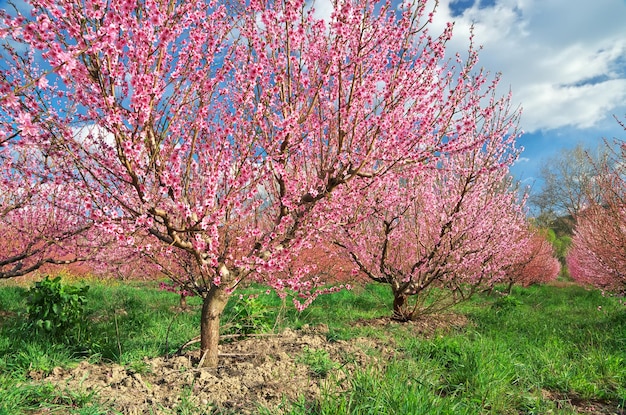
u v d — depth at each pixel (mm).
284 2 3859
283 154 4074
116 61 3057
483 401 3711
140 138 3324
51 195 5824
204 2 3676
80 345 5133
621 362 5281
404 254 8805
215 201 4223
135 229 3701
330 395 3270
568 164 32906
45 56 2762
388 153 4391
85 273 14508
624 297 10812
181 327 6789
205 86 3555
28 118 2564
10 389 3242
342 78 4340
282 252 4562
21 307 8352
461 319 8828
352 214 6973
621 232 8984
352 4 3979
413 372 4168
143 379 3918
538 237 15797
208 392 3588
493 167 6059
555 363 5023
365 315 8922
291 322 7574
